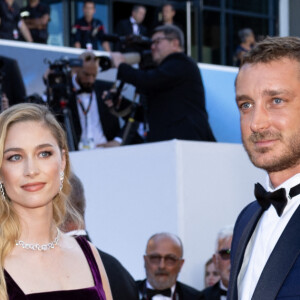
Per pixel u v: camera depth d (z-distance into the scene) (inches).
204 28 456.8
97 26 401.1
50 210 134.0
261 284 114.9
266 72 117.3
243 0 468.1
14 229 129.3
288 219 119.3
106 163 225.9
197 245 215.8
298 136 116.4
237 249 128.3
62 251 136.0
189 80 279.0
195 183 215.3
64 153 136.9
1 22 347.9
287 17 421.7
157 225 216.1
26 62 306.8
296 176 119.7
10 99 297.3
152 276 206.7
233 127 328.5
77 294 130.6
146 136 285.9
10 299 124.6
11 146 128.7
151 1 437.4
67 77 279.0
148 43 293.6
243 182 226.2
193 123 276.5
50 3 402.3
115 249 223.5
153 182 216.7
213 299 207.6
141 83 277.0
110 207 224.7
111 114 309.6
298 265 113.5
